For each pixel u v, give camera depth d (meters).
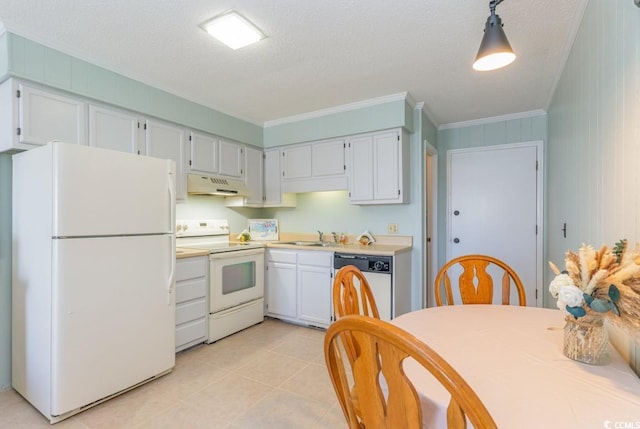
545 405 0.78
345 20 1.83
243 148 3.68
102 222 1.89
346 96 3.03
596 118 1.52
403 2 1.68
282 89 2.85
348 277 1.37
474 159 3.71
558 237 2.64
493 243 3.61
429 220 3.89
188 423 1.74
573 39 1.96
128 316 2.02
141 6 1.72
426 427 0.81
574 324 1.01
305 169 3.65
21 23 1.87
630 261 0.89
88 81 2.26
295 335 3.03
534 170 3.41
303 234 4.02
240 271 3.18
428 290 3.87
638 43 1.05
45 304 1.77
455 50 2.17
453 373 0.64
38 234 1.83
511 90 2.85
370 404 0.79
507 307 1.60
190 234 3.39
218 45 2.12
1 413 1.82
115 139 2.46
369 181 3.23
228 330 3.00
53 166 1.73
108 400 1.94
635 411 0.76
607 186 1.37
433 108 3.32
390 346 0.72
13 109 1.94
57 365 1.72
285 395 2.01
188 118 3.00
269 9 1.74
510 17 1.80
